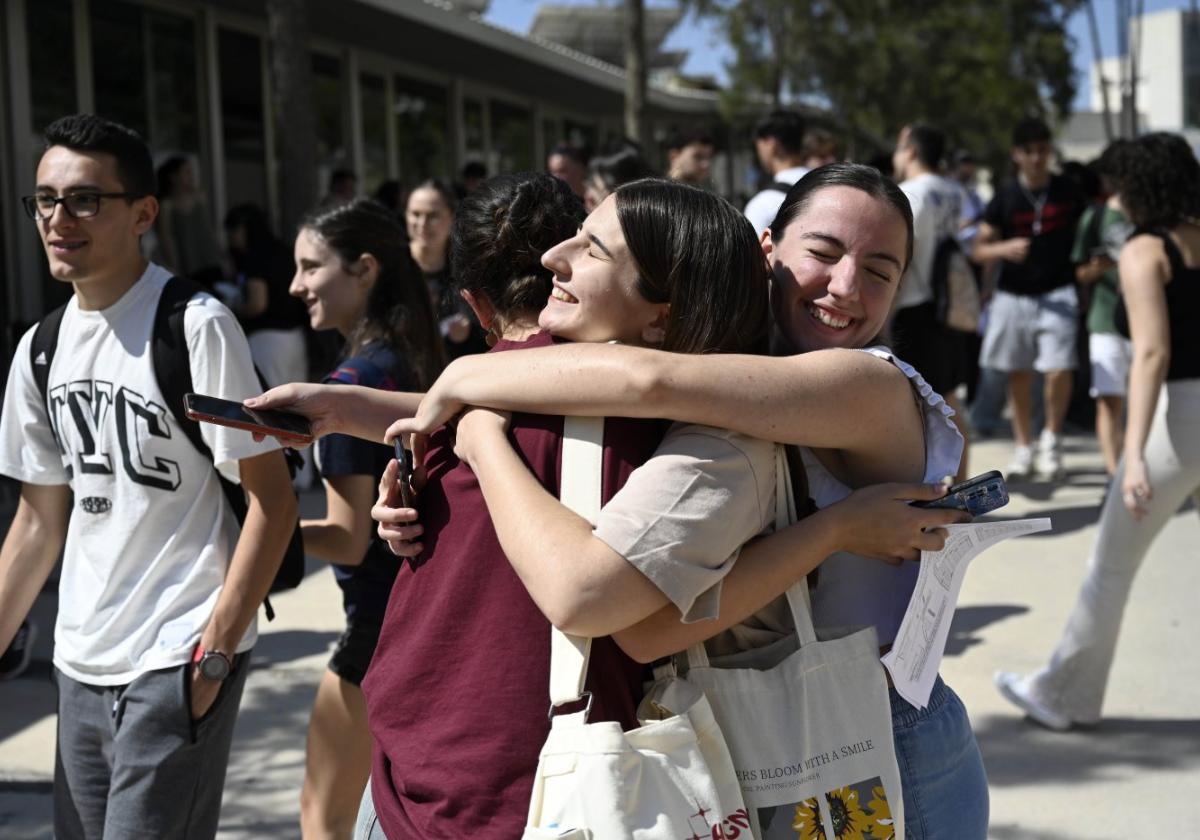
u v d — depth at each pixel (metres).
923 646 1.86
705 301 1.76
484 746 1.70
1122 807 3.79
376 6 12.02
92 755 2.63
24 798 4.16
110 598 2.57
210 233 9.70
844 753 1.75
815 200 1.90
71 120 2.57
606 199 1.83
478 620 1.74
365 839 1.88
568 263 1.81
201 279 9.35
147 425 2.54
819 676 1.75
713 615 1.66
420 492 1.87
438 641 1.76
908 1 24.22
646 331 1.81
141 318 2.57
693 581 1.63
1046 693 4.36
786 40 23.17
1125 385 7.67
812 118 23.64
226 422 2.08
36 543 2.81
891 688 1.91
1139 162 3.99
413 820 1.74
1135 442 3.96
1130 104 25.47
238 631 2.52
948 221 6.77
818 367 1.72
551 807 1.62
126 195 2.56
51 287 10.64
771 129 6.84
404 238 3.14
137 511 2.56
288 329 8.30
